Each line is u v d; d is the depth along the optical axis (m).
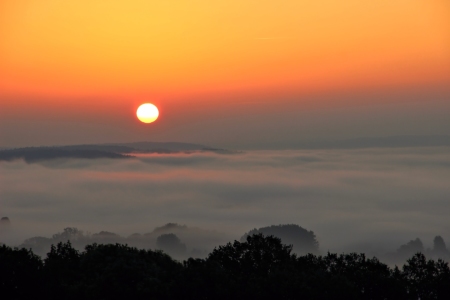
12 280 59.44
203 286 61.12
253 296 60.72
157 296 60.06
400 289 64.81
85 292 59.91
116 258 66.12
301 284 61.94
